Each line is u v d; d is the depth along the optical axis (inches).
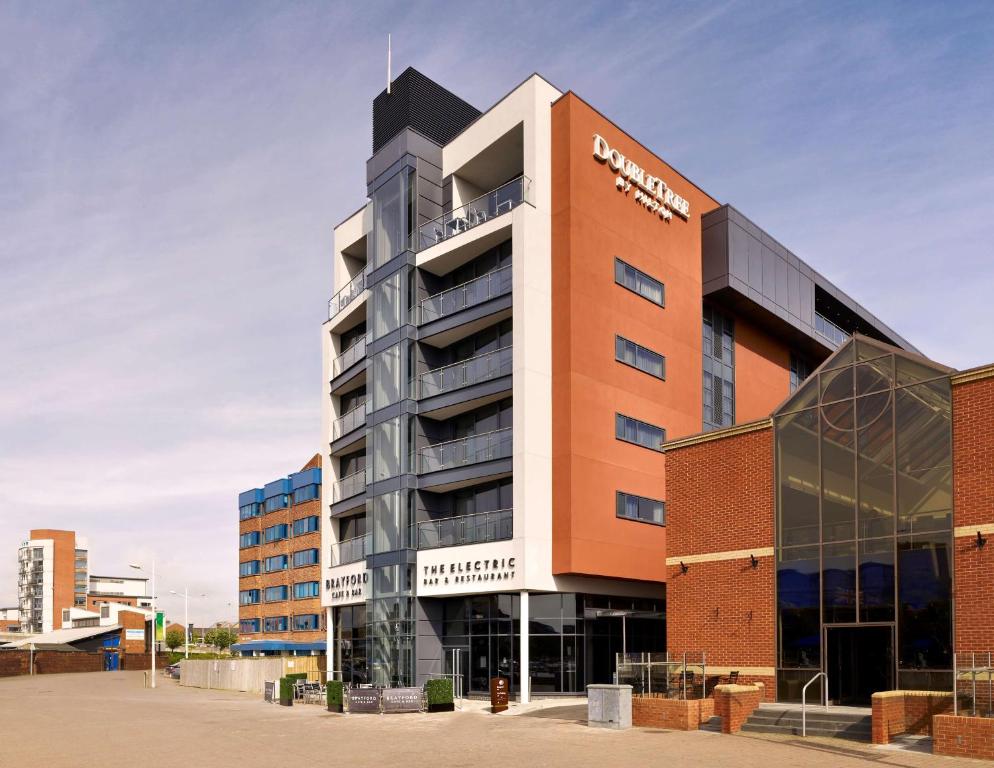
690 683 1050.7
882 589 920.3
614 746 811.4
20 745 936.9
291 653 2920.8
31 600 6717.5
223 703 1562.5
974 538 856.9
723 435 1097.4
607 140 1491.1
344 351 1830.7
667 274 1595.7
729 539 1071.0
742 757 728.3
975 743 705.0
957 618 858.8
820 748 775.1
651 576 1438.2
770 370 1931.6
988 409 864.3
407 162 1565.0
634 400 1464.1
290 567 3070.9
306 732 991.0
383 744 863.7
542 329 1371.8
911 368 930.7
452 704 1214.3
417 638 1414.9
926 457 906.1
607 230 1461.6
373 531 1531.7
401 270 1542.8
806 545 994.1
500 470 1350.9
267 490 3277.6
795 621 991.0
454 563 1384.1
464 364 1480.1
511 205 1450.5
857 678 931.3
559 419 1350.9
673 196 1637.6
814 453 1003.9
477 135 1533.0
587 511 1337.4
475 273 1517.0
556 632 1333.7
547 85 1455.5
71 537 6884.8
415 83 1759.4
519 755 765.3
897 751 745.6
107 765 767.7
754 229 1784.0
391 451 1512.1
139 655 3870.6
